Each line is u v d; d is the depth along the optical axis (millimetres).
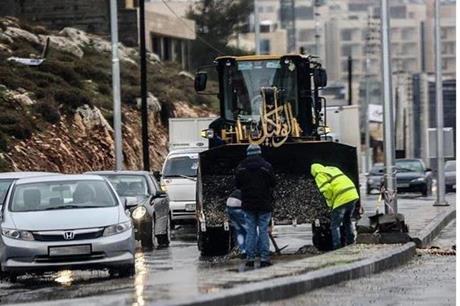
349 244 47812
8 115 89688
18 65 105750
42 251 38250
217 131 56562
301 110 56031
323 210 48625
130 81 125500
